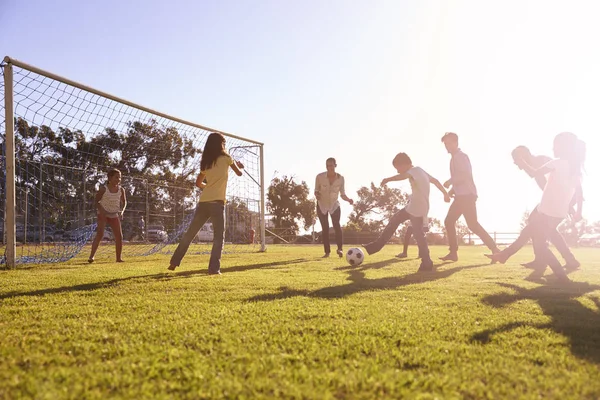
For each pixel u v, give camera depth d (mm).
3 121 7480
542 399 1510
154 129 12031
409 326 2586
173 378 1715
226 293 3918
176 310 3109
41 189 10336
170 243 13539
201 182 5980
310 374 1732
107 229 15086
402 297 3713
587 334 2424
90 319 2803
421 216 6363
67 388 1591
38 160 10102
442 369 1811
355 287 4320
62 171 10844
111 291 4059
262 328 2533
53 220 10812
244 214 18031
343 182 10094
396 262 8031
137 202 13133
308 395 1523
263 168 14180
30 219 10367
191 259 9305
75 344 2189
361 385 1629
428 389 1608
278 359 1932
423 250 6250
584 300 3621
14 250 7078
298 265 7367
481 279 5184
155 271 6145
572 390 1583
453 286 4453
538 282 4977
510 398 1517
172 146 12539
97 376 1716
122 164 12289
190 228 5852
